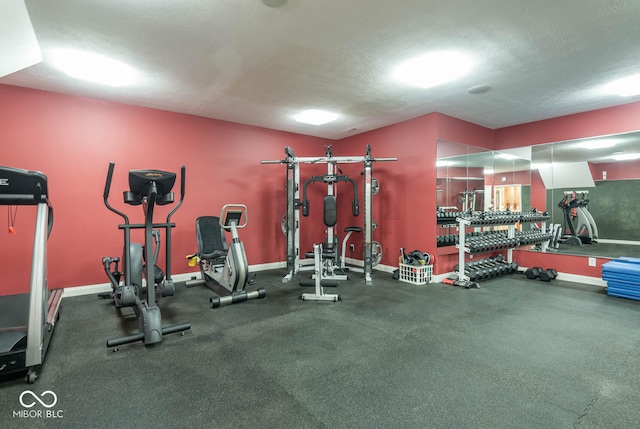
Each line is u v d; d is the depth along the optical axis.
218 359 2.24
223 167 4.96
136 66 3.04
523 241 4.70
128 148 4.15
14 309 2.68
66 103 3.76
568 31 2.45
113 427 1.55
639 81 3.43
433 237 4.57
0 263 3.39
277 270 5.43
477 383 1.93
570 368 2.11
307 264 6.00
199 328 2.82
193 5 2.11
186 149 4.62
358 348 2.41
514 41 2.61
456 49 2.74
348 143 6.19
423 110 4.48
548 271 4.67
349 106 4.29
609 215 4.43
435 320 3.01
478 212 5.06
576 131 4.58
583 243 4.68
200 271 4.68
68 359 2.25
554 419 1.59
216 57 2.88
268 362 2.20
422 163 4.71
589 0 2.07
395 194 5.16
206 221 4.46
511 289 4.16
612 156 4.32
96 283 3.95
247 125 5.22
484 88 3.63
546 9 2.17
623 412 1.64
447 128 4.70
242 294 3.62
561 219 4.87
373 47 2.71
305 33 2.48
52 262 3.69
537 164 5.05
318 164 6.19
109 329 2.80
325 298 3.65
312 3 2.10
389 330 2.77
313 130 5.66
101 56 2.83
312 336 2.64
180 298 3.76
